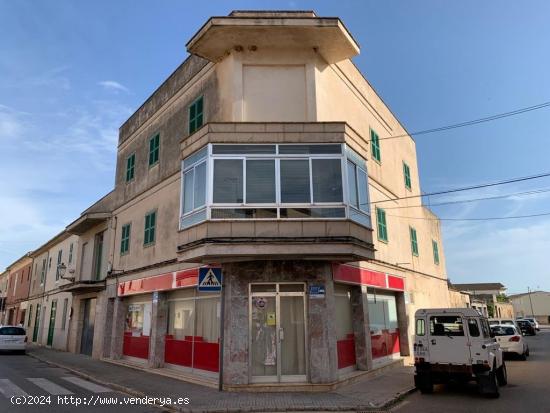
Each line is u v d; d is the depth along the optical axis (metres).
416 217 22.03
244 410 8.62
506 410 8.62
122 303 18.06
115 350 17.48
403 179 20.47
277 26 11.57
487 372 10.12
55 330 25.95
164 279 14.66
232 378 10.53
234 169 11.11
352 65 15.61
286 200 10.97
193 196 11.65
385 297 16.56
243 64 12.44
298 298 11.31
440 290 24.89
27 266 36.59
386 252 16.67
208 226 10.66
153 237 16.16
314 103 12.20
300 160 11.29
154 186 16.72
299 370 10.88
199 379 11.73
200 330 12.83
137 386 11.31
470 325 10.48
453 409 8.77
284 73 12.52
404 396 10.16
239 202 10.88
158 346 14.53
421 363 10.77
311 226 10.80
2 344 21.72
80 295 22.42
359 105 15.91
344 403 9.07
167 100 16.64
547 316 88.94
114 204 20.41
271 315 11.11
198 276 11.47
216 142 11.24
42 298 29.98
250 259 10.94
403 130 21.62
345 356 12.53
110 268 19.42
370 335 14.00
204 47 12.46
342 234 10.80
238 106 12.04
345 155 11.44
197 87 14.48
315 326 10.90
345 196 11.12
